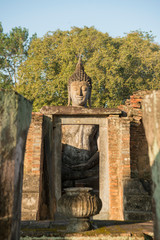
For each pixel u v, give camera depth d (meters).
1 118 2.72
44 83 15.59
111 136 7.41
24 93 15.74
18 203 2.82
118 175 7.20
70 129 9.99
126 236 3.96
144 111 2.78
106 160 7.38
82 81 8.24
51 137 7.29
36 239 3.92
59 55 16.31
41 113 7.03
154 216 2.56
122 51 16.92
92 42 17.34
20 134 2.88
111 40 18.48
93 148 10.18
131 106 7.80
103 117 7.61
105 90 16.08
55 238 3.92
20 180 2.89
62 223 5.00
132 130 7.70
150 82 17.38
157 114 2.57
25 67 16.69
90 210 4.12
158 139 2.53
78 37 17.66
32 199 6.19
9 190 2.65
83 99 8.04
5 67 20.95
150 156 2.65
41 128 6.82
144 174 8.20
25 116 3.06
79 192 4.28
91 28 18.78
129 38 20.64
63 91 15.10
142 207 6.51
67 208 4.13
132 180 6.80
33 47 18.11
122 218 6.63
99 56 16.11
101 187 7.22
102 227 4.56
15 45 21.36
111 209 6.97
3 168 2.65
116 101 15.97
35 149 6.69
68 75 15.23
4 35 21.16
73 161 9.70
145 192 6.64
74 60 16.36
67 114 7.43
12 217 2.63
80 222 4.25
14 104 2.80
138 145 7.79
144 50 19.03
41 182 6.74
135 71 16.98
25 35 21.73
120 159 7.11
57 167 7.30
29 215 6.03
